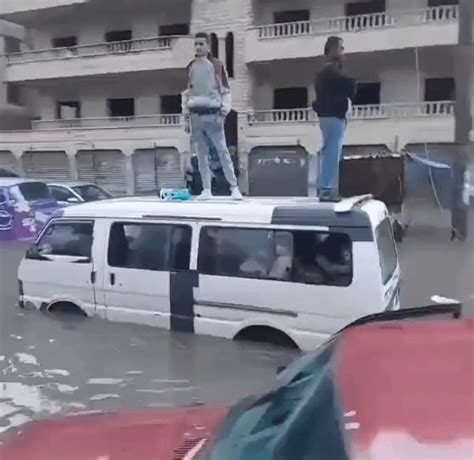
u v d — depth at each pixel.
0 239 14.06
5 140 32.62
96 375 5.70
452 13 22.39
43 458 2.66
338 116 7.42
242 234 6.23
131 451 2.62
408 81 24.94
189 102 7.33
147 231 6.77
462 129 14.73
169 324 6.59
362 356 2.30
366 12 25.97
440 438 1.72
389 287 6.00
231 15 26.92
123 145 29.16
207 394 5.24
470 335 2.37
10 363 5.98
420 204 19.20
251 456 2.13
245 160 26.41
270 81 27.38
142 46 29.23
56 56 31.69
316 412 2.09
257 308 6.12
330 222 5.81
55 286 7.38
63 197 16.30
